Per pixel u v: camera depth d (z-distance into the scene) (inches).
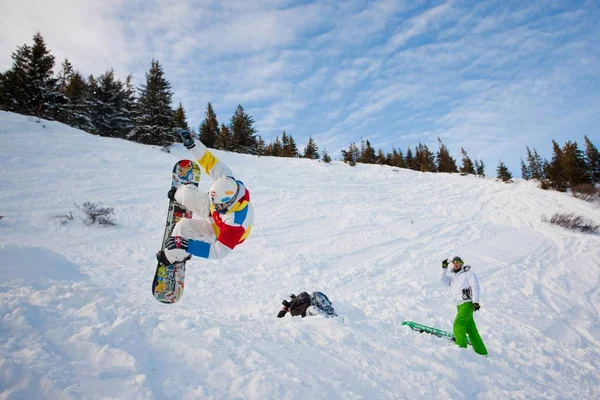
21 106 1088.2
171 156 930.7
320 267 446.0
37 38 1119.6
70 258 390.6
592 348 264.4
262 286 373.1
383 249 520.4
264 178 898.1
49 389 76.9
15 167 601.9
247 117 1736.0
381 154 2112.5
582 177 1191.6
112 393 81.4
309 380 110.8
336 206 723.4
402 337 205.5
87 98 1332.4
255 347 125.3
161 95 1195.9
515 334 267.7
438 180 1168.8
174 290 146.3
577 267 479.5
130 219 538.3
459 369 165.6
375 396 117.8
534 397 158.6
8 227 444.5
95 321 116.5
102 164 716.7
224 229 116.6
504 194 995.3
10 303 112.3
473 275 215.8
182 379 95.1
